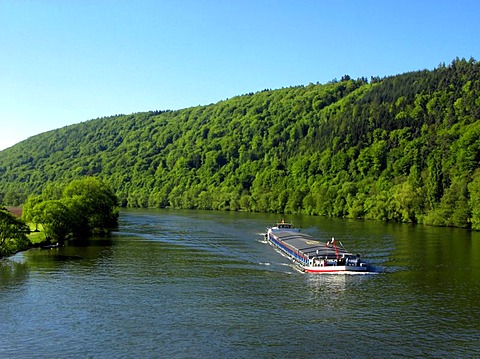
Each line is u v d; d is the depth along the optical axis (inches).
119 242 5556.1
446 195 7554.1
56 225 5329.7
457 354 2186.3
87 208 6072.8
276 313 2743.6
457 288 3316.9
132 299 3006.9
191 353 2176.4
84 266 4030.5
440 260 4330.7
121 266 4047.7
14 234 4466.0
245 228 7362.2
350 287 3346.5
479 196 6924.2
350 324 2564.0
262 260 4409.5
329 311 2785.4
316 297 3080.7
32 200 6072.8
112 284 3393.2
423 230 6884.8
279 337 2372.0
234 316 2684.5
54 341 2313.0
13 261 4252.0
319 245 4441.4
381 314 2733.8
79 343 2288.4
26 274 3695.9
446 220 7450.8
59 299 2992.1
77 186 6594.5
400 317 2682.1
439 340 2349.9
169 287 3319.4
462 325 2561.5
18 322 2568.9
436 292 3211.1
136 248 5078.7
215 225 7854.3
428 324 2571.4
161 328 2488.9
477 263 4197.8
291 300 3011.8
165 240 5777.6
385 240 5698.8
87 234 6318.9
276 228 6284.5
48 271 3814.0
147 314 2711.6
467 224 7185.0
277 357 2134.6
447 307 2871.6
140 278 3587.6
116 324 2544.3
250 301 2984.7
